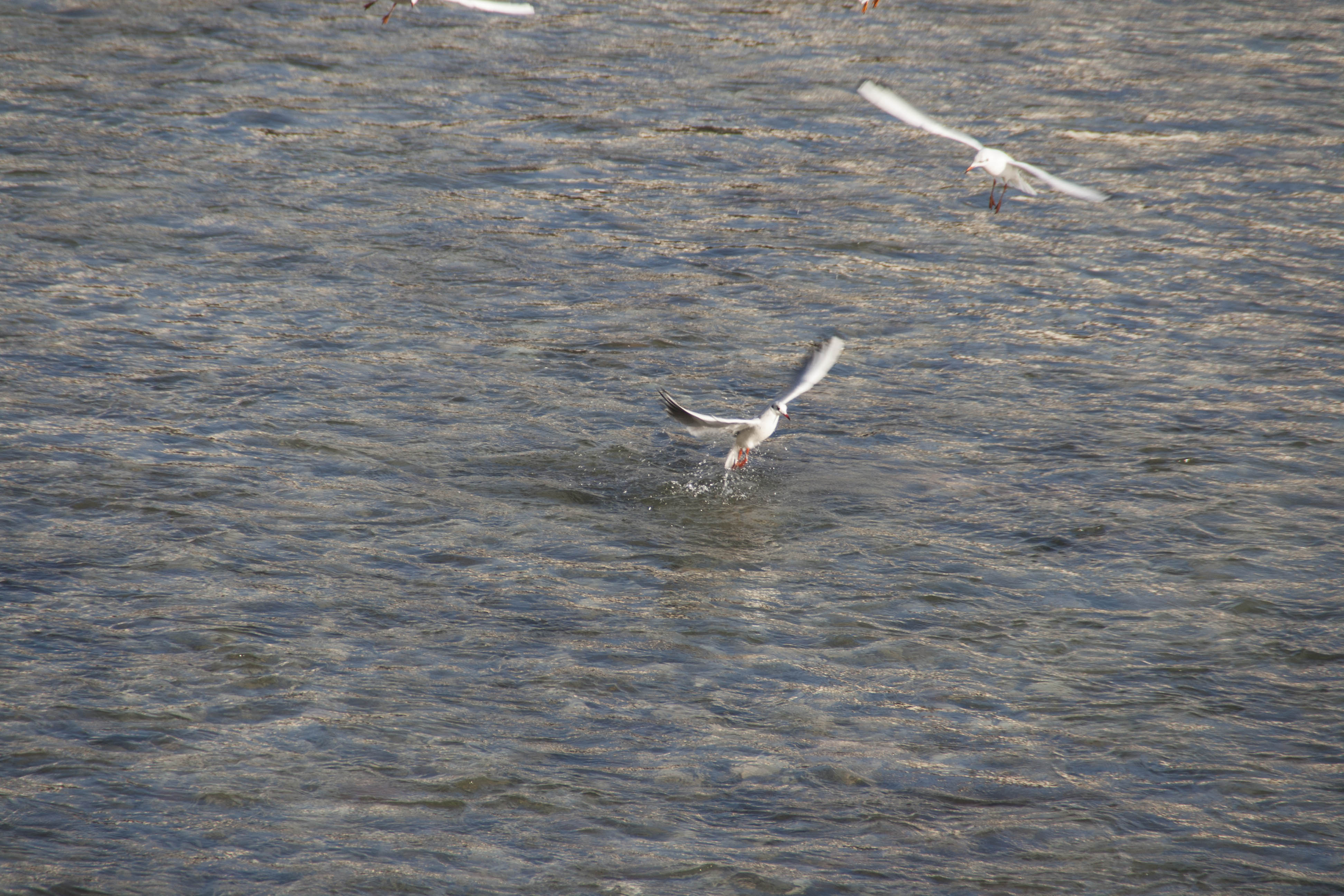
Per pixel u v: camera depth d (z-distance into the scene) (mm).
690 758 10797
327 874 9211
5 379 17484
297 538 14156
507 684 11750
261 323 19984
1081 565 14281
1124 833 10023
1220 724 11516
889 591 13672
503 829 9805
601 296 21859
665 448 16906
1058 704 11781
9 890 8781
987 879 9445
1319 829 10109
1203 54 37156
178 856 9289
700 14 39812
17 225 23016
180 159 26891
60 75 31391
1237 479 16328
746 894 9203
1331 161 29203
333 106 30578
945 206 26562
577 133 29828
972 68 35375
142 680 11383
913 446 17219
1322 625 13117
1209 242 24953
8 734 10508
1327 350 20422
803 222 25531
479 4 12336
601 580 13719
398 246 23391
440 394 18062
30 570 13055
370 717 11094
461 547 14219
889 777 10656
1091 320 21516
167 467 15477
